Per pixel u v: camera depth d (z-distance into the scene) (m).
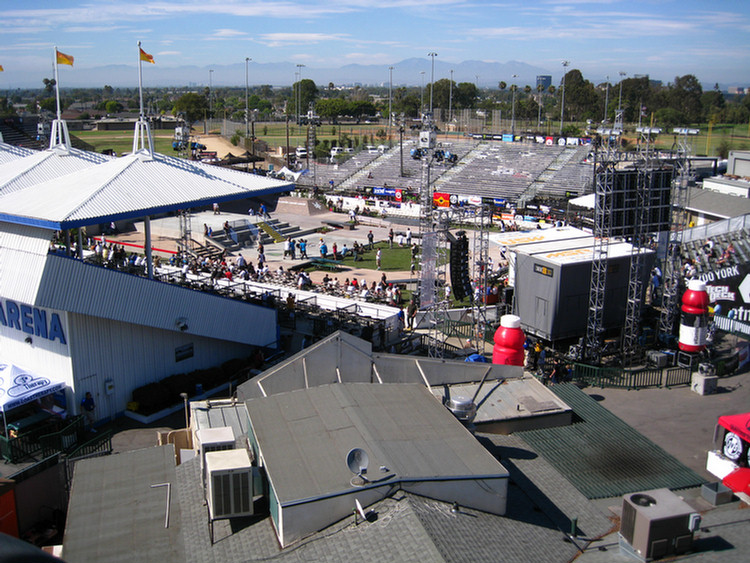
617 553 13.30
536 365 29.64
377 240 62.53
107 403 27.17
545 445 18.45
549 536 13.55
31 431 24.38
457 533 12.29
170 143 144.25
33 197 28.56
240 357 33.03
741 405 25.89
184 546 13.30
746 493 16.47
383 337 33.84
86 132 173.50
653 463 17.88
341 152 120.44
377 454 14.01
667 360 30.53
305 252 54.91
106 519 14.63
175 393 28.59
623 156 39.09
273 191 34.03
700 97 172.12
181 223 57.66
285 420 15.48
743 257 37.78
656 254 36.28
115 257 45.91
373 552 11.52
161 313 28.11
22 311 27.14
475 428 18.73
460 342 35.53
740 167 76.56
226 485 13.27
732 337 33.12
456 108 192.25
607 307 35.22
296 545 12.16
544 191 82.94
